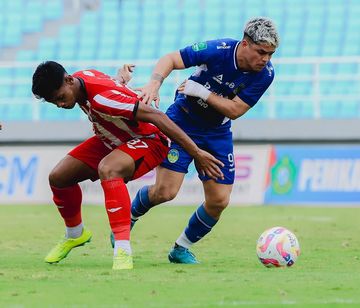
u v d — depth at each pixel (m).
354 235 39.06
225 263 27.12
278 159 58.72
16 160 60.12
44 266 25.95
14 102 67.31
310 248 32.88
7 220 47.81
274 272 24.00
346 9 85.50
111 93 23.39
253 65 24.94
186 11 87.88
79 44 87.25
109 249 31.95
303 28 84.62
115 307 17.80
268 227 43.44
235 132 64.94
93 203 58.72
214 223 27.23
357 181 57.91
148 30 87.12
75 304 18.23
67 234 26.69
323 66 81.19
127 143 24.66
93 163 25.48
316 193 58.16
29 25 89.12
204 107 26.44
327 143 64.81
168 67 25.19
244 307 17.83
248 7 87.75
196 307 17.78
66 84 23.09
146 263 27.08
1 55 87.19
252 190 58.66
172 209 55.88
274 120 64.88
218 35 86.44
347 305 18.23
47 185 59.69
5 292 20.05
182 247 27.19
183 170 26.84
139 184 57.62
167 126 23.73
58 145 65.81
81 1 90.00
